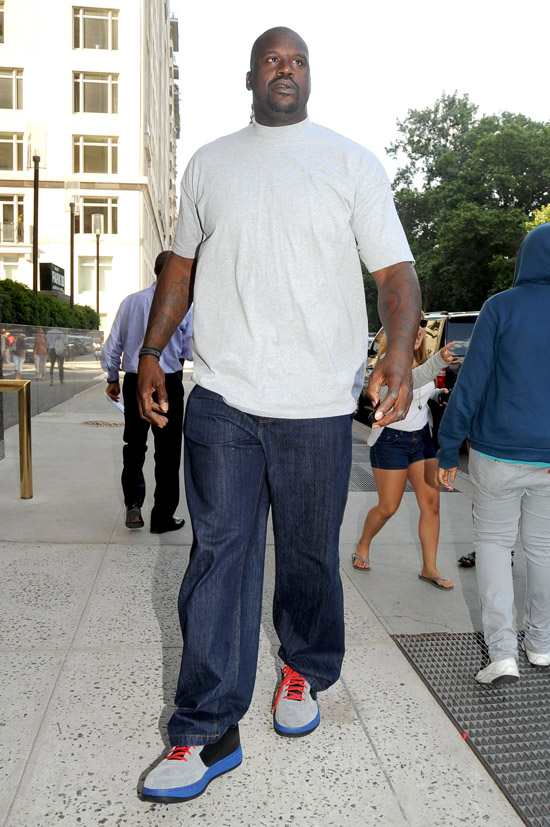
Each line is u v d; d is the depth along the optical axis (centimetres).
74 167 4228
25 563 412
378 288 210
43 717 245
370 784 214
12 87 4150
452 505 590
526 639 297
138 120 4219
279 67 202
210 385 208
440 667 294
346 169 204
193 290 230
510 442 263
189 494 217
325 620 230
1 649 297
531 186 4088
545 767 226
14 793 206
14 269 4250
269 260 202
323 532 216
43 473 689
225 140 219
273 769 220
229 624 209
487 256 4103
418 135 5197
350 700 265
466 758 230
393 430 391
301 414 205
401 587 392
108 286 4309
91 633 315
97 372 2267
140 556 429
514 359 260
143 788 200
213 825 195
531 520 278
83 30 4156
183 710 208
